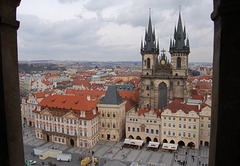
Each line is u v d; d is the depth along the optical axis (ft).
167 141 388.37
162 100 522.06
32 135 457.27
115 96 420.36
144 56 534.37
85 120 382.63
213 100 37.17
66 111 403.95
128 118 411.13
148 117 397.39
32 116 519.60
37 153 356.38
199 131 378.32
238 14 31.99
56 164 326.44
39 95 530.68
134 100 565.53
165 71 515.91
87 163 322.14
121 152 365.20
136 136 410.11
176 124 378.53
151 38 529.86
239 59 32.60
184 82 494.18
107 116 418.31
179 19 496.23
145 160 332.60
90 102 424.87
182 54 494.59
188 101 445.37
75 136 390.42
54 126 413.80
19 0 38.70
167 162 323.98
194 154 348.59
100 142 413.39
